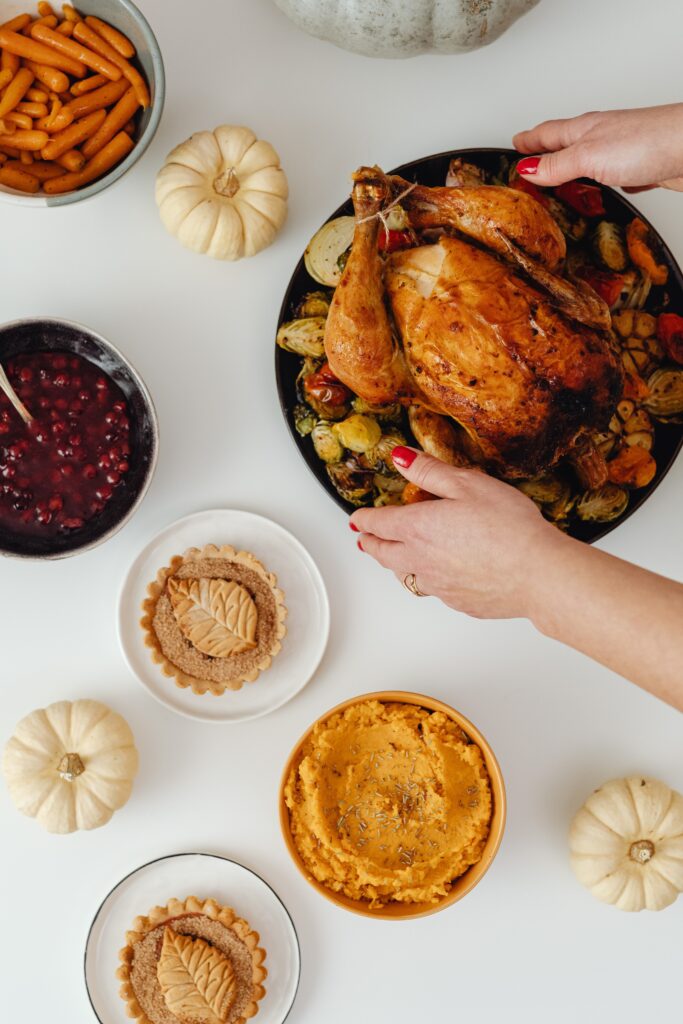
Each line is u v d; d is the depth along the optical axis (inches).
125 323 42.3
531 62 43.1
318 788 40.5
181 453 42.5
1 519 40.4
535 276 36.9
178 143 42.1
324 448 41.1
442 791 40.8
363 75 42.6
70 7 39.7
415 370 37.4
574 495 41.1
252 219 41.0
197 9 42.1
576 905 43.9
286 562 42.8
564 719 43.7
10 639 42.4
